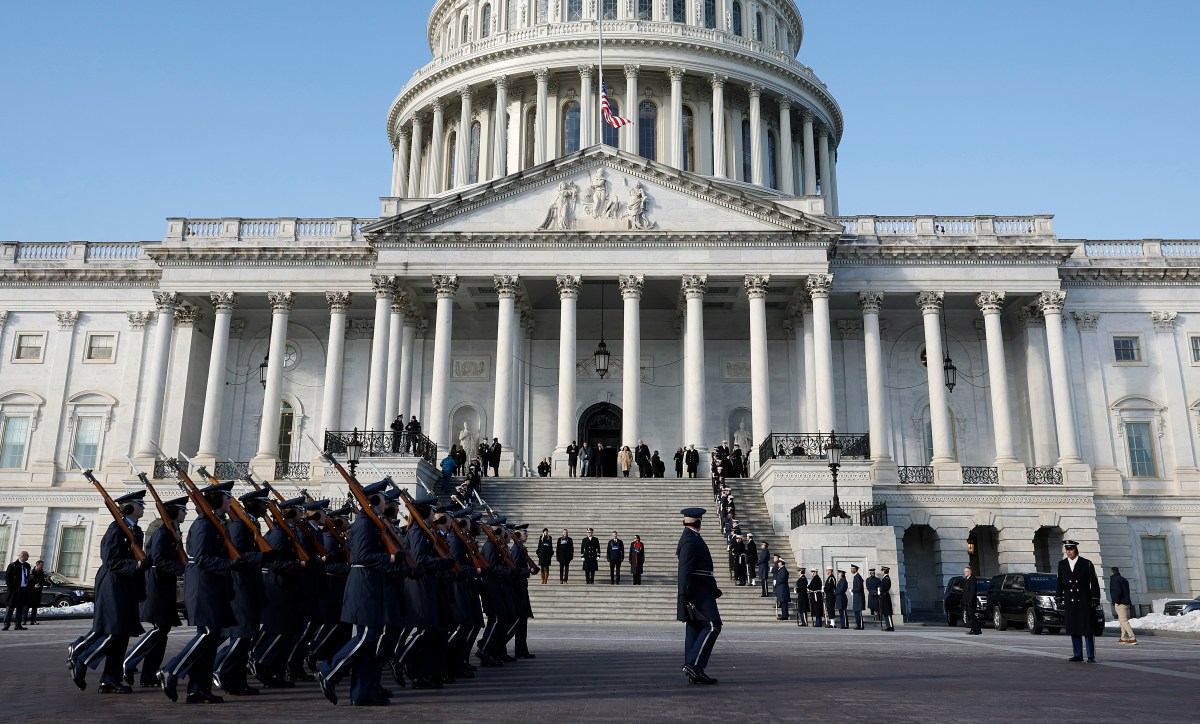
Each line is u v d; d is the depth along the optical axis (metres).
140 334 53.78
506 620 15.90
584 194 49.28
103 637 11.98
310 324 55.41
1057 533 47.47
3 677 13.45
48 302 54.50
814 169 72.88
